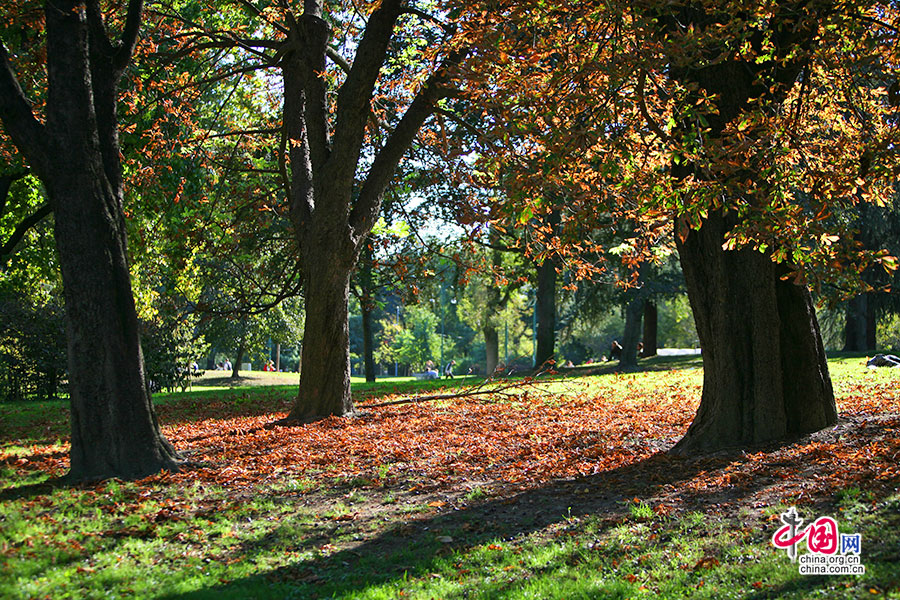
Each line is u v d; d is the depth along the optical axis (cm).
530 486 941
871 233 2847
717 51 991
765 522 682
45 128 938
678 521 716
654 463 995
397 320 7981
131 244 2138
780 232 793
